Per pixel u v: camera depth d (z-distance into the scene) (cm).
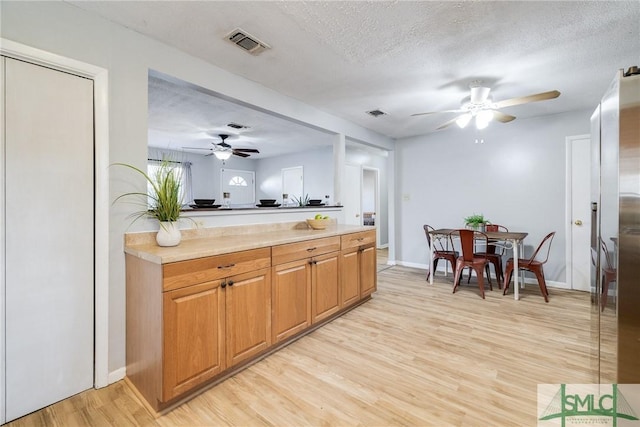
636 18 191
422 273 498
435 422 158
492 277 463
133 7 182
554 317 302
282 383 194
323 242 278
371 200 877
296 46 228
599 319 177
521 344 244
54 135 173
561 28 203
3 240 158
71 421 161
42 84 169
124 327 198
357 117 410
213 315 187
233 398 179
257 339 215
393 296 375
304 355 229
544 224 419
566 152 400
